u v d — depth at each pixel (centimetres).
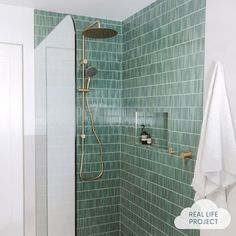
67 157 144
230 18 153
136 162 250
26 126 246
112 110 273
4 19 234
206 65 170
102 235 272
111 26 270
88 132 263
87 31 207
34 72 243
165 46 209
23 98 245
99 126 268
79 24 257
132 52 256
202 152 157
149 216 230
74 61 134
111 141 274
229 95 154
